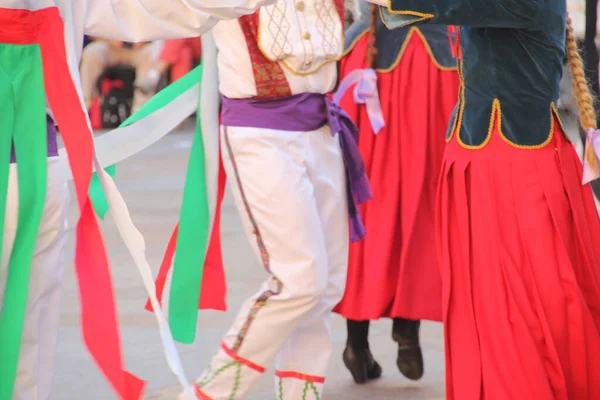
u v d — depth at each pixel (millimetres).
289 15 9086
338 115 9859
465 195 8766
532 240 8539
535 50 8531
